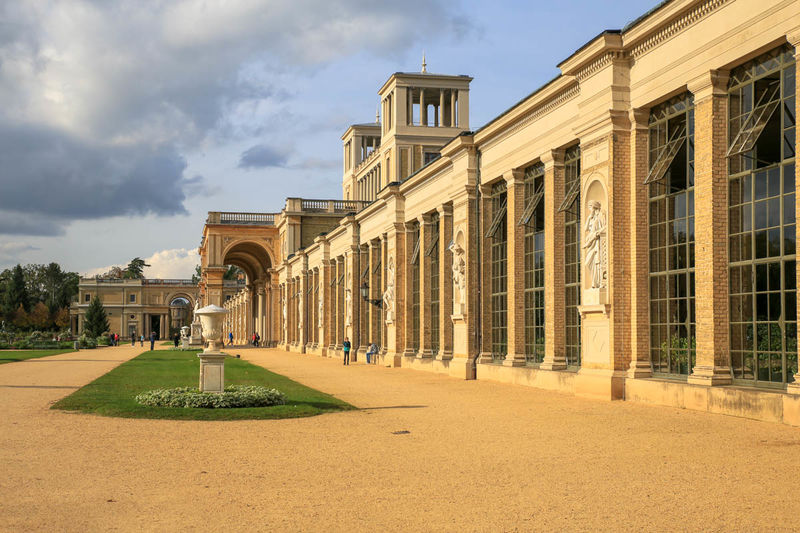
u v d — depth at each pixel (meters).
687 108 20.73
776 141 17.48
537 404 22.03
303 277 76.94
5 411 19.66
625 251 22.53
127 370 39.09
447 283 38.66
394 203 45.97
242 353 75.31
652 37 21.38
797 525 8.52
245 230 95.81
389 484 10.92
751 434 14.93
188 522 8.84
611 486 10.68
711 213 18.84
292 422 18.03
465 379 33.94
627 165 22.67
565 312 27.25
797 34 16.34
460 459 12.93
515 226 30.67
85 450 13.73
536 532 8.40
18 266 182.25
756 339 17.95
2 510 9.31
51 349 81.75
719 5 18.80
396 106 73.62
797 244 16.06
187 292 171.88
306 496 10.17
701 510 9.24
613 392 22.22
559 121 27.00
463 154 35.06
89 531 8.43
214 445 14.46
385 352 49.16
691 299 20.36
